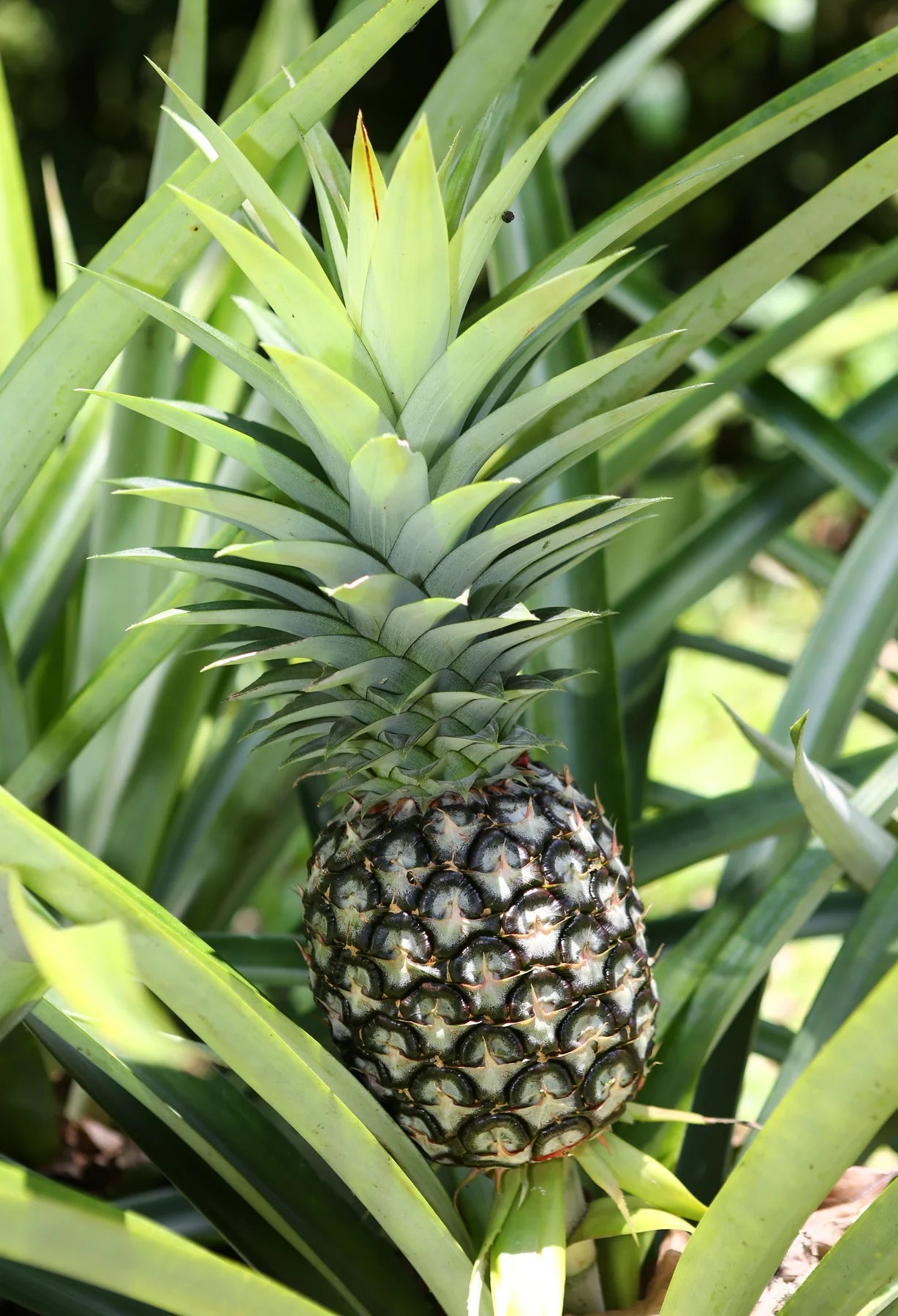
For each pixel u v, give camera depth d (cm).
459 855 92
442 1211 96
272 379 92
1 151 122
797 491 126
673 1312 89
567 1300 98
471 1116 92
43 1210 82
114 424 115
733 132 97
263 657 92
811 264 307
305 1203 96
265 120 93
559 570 96
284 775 118
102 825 119
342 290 93
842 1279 88
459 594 93
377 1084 94
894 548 115
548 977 91
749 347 116
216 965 89
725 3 305
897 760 110
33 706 121
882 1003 82
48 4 289
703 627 288
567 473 112
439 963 91
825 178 317
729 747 245
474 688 95
